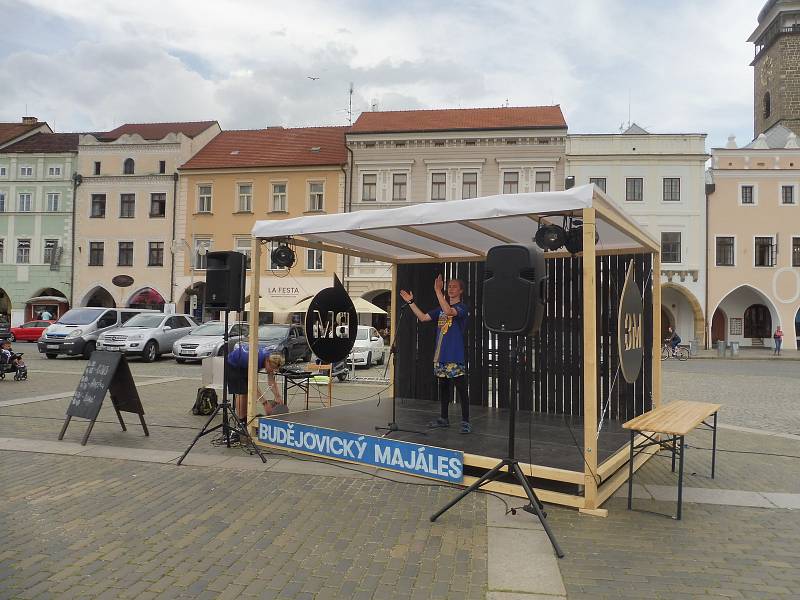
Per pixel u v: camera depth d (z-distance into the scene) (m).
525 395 8.88
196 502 5.23
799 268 34.28
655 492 5.84
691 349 31.77
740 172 34.38
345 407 8.83
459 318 7.06
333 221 6.57
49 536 4.43
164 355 22.89
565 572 3.93
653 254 8.12
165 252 37.09
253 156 37.22
